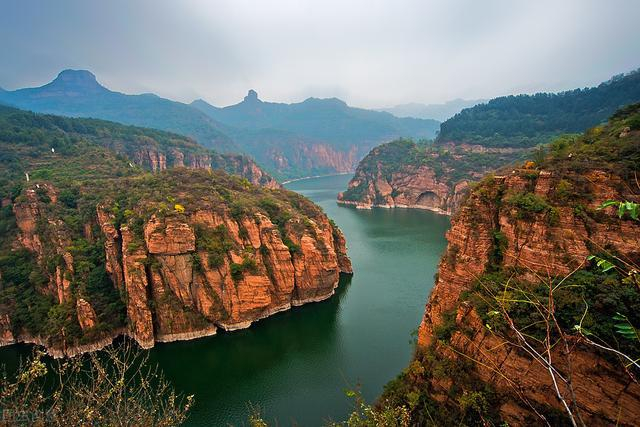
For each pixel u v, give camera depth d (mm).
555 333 24266
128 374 47750
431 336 34469
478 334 28766
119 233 62031
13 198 69812
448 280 35281
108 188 75875
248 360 51281
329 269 69688
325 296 70000
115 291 59594
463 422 27234
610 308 23000
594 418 22469
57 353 51500
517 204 31375
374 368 47562
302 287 68312
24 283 60906
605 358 22266
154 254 57625
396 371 46656
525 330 25609
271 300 64625
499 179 34375
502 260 31703
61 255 59531
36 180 75875
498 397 26484
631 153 28781
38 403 12680
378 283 76688
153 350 54000
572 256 27125
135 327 54875
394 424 18031
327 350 52312
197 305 58656
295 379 46469
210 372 48625
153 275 57156
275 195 90125
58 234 62594
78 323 53812
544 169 32156
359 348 52469
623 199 26578
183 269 58188
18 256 63781
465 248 34469
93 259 61219
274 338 56719
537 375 24906
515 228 30938
